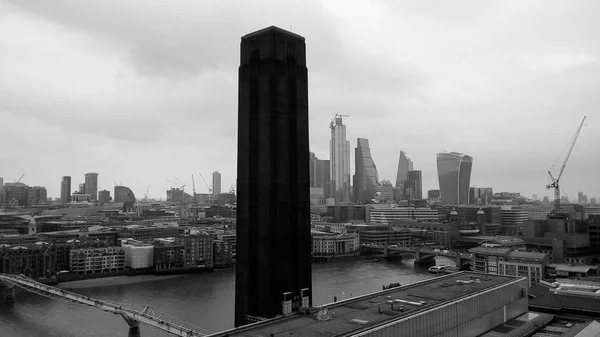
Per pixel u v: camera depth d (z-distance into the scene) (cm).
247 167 14800
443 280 16950
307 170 15575
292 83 15200
